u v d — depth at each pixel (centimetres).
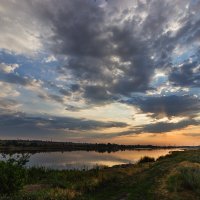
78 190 1733
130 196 1520
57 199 1388
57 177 2172
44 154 8419
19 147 14100
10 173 1423
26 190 1656
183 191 1502
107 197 1558
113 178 2122
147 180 1975
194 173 1814
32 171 2542
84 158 6456
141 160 4241
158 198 1411
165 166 2703
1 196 1344
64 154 8625
